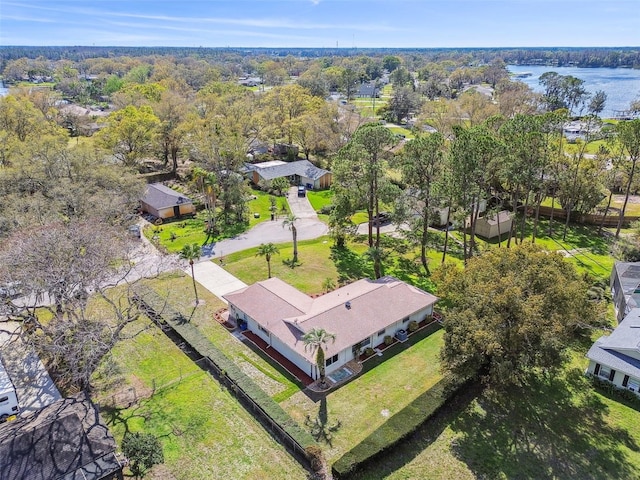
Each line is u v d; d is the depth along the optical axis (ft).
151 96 379.76
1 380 89.66
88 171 174.09
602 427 87.81
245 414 89.15
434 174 146.82
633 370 94.99
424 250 157.69
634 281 130.52
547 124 153.69
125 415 88.12
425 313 124.16
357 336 105.19
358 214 211.00
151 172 267.39
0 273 93.50
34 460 68.23
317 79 498.28
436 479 75.92
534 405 93.66
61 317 97.25
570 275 99.19
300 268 154.30
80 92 539.70
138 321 121.49
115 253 108.68
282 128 315.37
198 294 136.67
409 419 84.74
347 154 150.92
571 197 186.09
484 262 101.19
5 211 137.59
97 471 71.46
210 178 183.52
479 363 87.04
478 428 87.30
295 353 102.73
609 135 177.47
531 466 78.64
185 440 82.28
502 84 507.71
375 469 77.46
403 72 646.74
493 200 191.42
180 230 189.78
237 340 114.62
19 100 286.25
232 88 430.20
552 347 84.74
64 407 82.02
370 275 150.20
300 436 81.10
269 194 243.40
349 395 95.25
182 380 98.94
